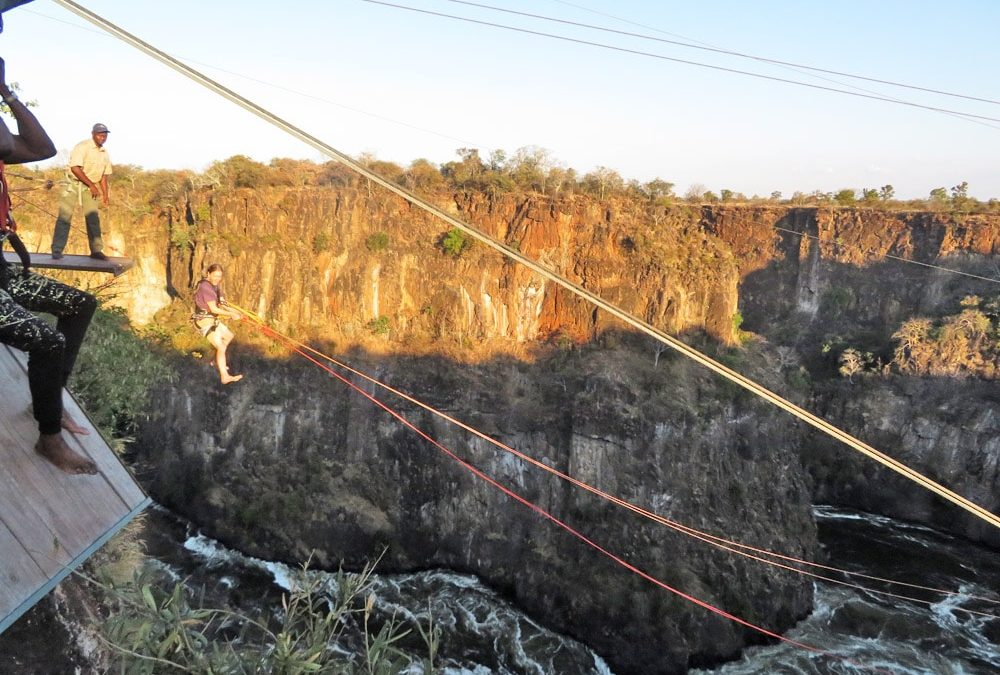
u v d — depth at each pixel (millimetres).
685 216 76812
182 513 57125
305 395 61875
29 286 5402
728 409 58406
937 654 45188
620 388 56031
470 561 52719
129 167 79688
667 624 43875
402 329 67188
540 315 66750
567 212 66938
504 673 42344
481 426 57312
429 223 70250
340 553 53000
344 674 5645
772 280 93125
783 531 53000
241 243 67812
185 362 63562
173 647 5461
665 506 50531
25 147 5148
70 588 8109
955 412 72375
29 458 4879
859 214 90375
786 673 42594
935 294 85500
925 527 67875
